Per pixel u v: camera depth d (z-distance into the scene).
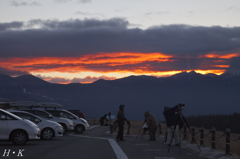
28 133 15.33
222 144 19.33
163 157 11.09
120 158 10.67
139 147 14.62
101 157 10.90
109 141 18.08
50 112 26.05
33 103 23.67
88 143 16.64
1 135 14.91
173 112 15.50
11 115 15.41
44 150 13.14
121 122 18.41
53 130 19.19
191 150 13.66
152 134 19.09
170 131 15.48
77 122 26.98
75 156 11.15
